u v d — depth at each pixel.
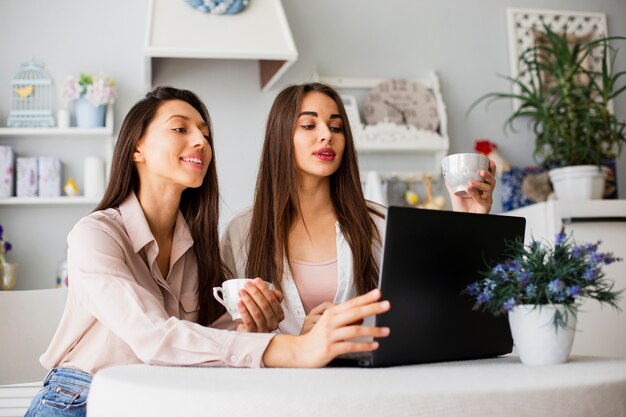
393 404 0.87
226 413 0.88
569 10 4.03
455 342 1.25
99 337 1.51
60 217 3.41
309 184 1.81
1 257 3.23
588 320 3.04
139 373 1.06
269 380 0.97
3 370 2.07
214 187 1.71
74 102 3.46
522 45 3.93
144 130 1.60
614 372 1.04
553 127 3.43
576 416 0.94
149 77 3.35
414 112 3.71
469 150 3.83
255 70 3.64
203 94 3.57
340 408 0.87
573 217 3.09
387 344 1.15
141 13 3.56
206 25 3.19
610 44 4.04
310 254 1.80
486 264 1.28
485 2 3.95
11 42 3.45
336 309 1.13
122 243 1.50
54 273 3.38
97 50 3.50
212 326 1.67
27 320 2.12
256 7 3.29
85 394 1.51
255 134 3.60
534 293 1.16
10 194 3.31
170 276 1.65
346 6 3.78
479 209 1.65
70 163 3.45
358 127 3.61
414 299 1.18
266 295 1.35
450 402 0.88
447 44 3.88
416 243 1.18
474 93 3.87
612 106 4.00
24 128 3.33
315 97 1.80
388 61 3.79
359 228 1.81
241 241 1.86
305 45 3.70
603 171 3.30
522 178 3.57
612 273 3.09
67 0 3.51
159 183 1.61
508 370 1.08
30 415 1.53
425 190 3.75
